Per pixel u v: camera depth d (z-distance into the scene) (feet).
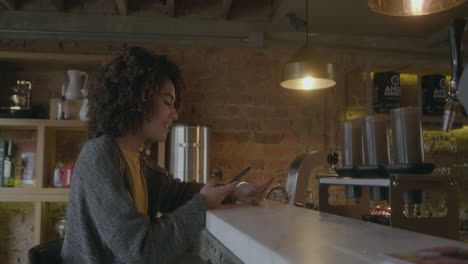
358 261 1.42
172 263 4.96
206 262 4.08
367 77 10.30
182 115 10.71
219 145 10.76
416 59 11.48
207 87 10.86
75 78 9.82
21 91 9.71
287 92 11.11
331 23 10.44
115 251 3.14
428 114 10.58
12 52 9.38
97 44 10.54
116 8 10.42
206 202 3.55
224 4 9.70
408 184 3.20
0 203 10.00
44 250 3.31
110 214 3.16
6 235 9.98
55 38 10.21
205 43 10.73
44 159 9.35
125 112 3.90
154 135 4.14
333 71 6.92
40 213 9.18
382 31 11.05
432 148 11.25
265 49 11.14
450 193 3.26
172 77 4.40
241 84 10.97
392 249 1.63
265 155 10.87
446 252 1.43
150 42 10.58
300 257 1.50
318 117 11.16
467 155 11.33
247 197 4.17
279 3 10.00
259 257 1.78
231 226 2.40
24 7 10.12
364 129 4.00
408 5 4.82
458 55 2.70
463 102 1.49
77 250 3.40
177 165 9.40
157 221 3.40
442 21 10.27
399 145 3.51
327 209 4.56
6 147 9.59
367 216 3.96
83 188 3.38
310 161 5.33
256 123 10.93
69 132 10.33
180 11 10.61
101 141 3.58
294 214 3.09
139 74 3.91
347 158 4.42
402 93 11.07
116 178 3.38
